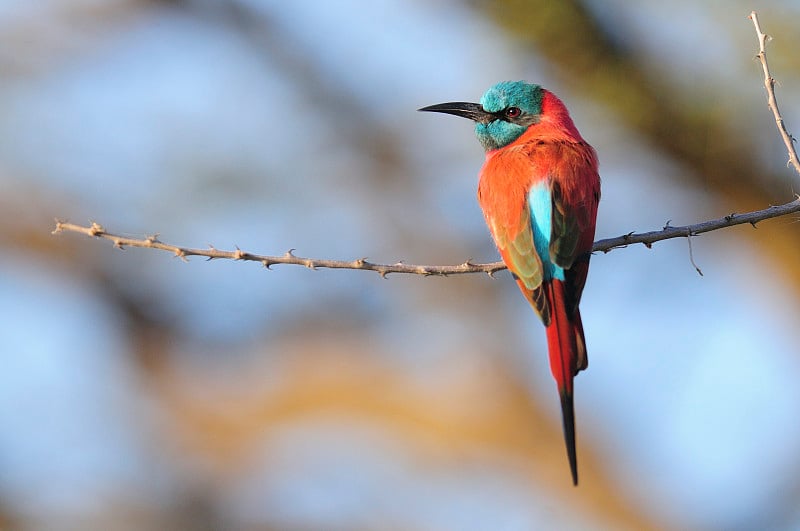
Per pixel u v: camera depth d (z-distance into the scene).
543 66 16.36
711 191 15.92
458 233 16.97
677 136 15.77
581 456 16.16
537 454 16.20
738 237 15.97
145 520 15.95
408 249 16.98
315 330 16.88
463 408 16.41
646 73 15.66
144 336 16.78
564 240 9.45
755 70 14.99
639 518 15.83
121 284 16.53
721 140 15.64
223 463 16.33
